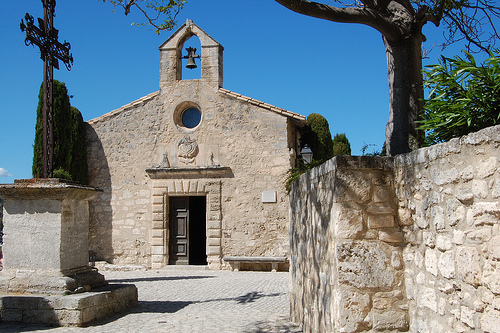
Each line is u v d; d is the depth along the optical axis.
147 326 7.07
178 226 17.36
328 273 4.93
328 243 4.94
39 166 16.22
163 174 17.17
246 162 16.84
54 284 7.40
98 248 17.36
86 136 17.91
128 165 17.56
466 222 3.37
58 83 16.78
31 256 7.69
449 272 3.59
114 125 17.84
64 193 7.70
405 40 6.16
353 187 4.55
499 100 3.94
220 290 11.60
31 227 7.76
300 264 6.93
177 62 17.86
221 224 16.77
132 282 13.22
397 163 4.54
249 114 17.03
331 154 20.58
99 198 17.56
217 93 17.31
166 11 7.75
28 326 7.00
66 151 16.78
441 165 3.73
